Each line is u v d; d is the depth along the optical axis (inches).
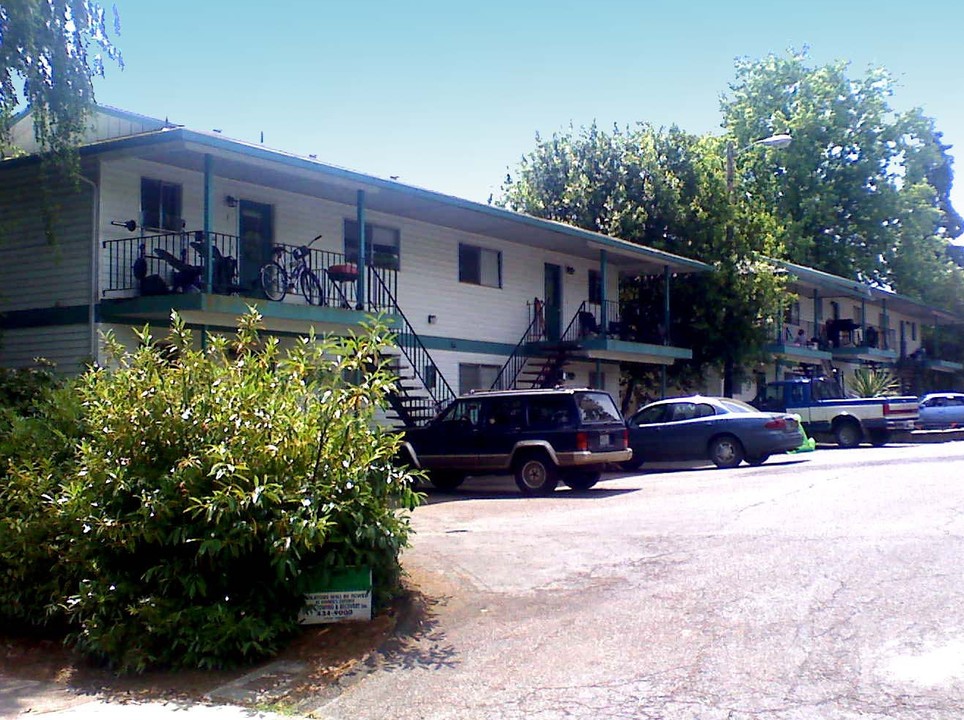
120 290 682.8
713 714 238.2
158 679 293.4
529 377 1059.3
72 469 344.5
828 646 283.3
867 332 1838.1
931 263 2177.7
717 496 609.6
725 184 1310.3
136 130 789.9
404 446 722.2
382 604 341.7
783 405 1206.3
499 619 331.6
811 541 427.2
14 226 714.2
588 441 676.1
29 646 339.0
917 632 291.7
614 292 1232.2
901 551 397.7
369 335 355.6
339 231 852.6
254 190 780.0
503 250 1042.7
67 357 682.8
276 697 273.0
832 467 790.5
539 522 525.7
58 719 262.1
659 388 1291.8
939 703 237.9
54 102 610.9
